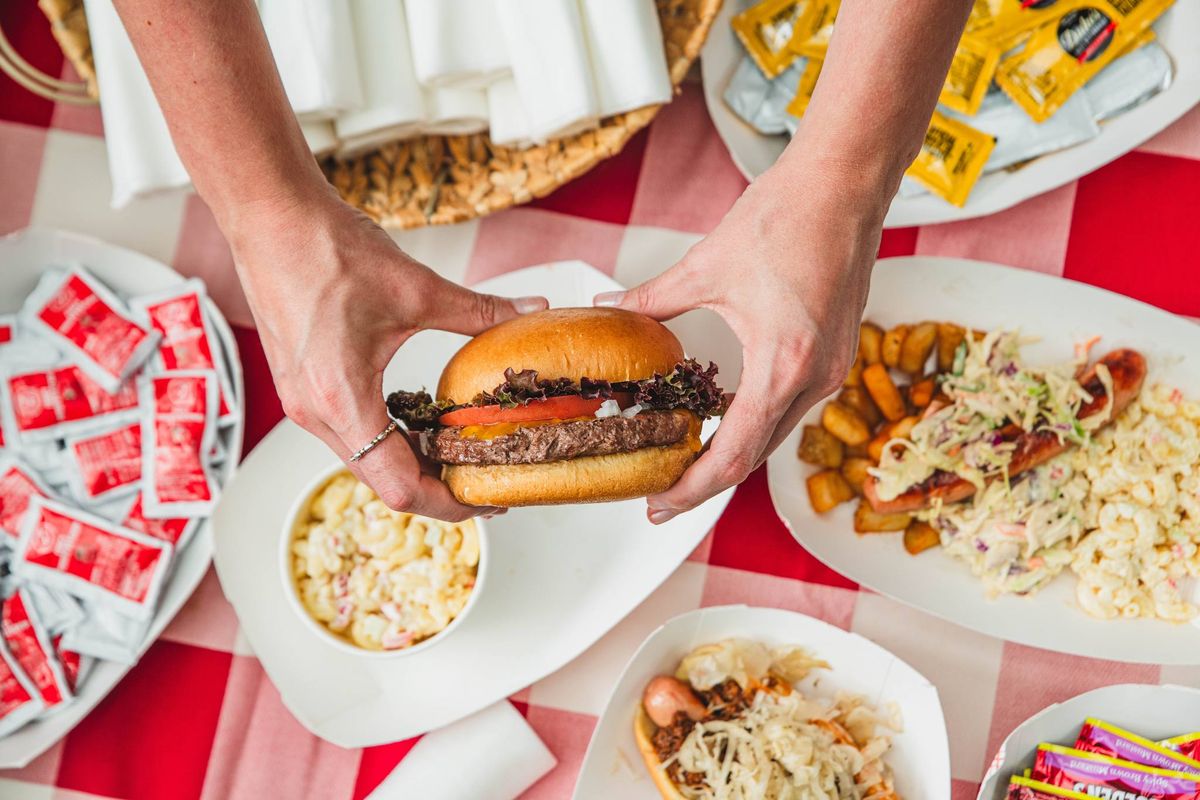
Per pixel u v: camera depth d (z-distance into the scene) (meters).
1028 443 0.65
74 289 0.68
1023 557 0.66
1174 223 0.69
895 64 0.45
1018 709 0.67
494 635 0.66
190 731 0.69
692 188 0.70
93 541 0.67
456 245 0.71
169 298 0.68
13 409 0.68
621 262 0.70
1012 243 0.70
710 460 0.49
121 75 0.62
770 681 0.64
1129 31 0.64
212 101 0.47
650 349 0.50
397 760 0.68
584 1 0.62
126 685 0.69
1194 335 0.66
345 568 0.66
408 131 0.65
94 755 0.69
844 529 0.67
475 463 0.48
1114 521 0.66
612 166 0.71
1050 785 0.62
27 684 0.66
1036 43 0.65
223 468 0.69
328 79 0.60
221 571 0.66
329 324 0.49
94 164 0.71
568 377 0.48
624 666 0.68
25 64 0.65
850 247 0.48
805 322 0.48
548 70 0.61
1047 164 0.66
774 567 0.69
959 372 0.67
